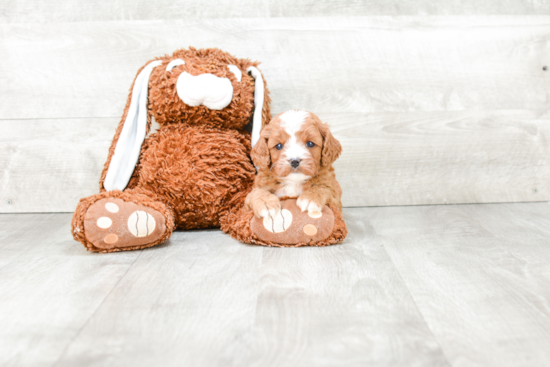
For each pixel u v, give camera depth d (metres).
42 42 1.88
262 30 1.89
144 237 1.44
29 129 1.93
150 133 1.82
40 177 1.96
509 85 1.96
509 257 1.37
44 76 1.90
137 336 0.95
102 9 1.87
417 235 1.59
